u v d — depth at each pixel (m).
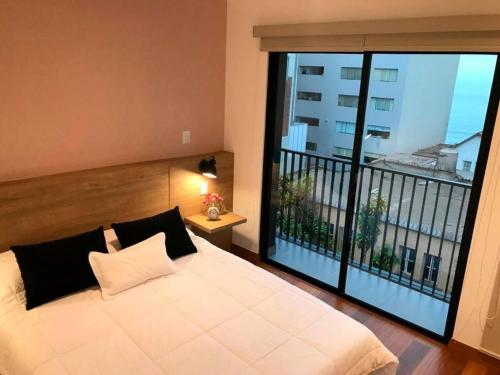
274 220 3.92
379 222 3.55
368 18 2.71
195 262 2.76
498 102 2.29
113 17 2.86
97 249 2.51
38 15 2.51
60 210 2.74
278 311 2.20
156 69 3.20
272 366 1.78
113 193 3.00
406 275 3.56
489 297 2.52
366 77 2.81
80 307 2.18
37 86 2.60
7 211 2.49
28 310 2.13
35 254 2.28
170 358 1.80
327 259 3.90
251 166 3.73
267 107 3.50
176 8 3.21
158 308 2.19
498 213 2.39
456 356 2.66
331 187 3.69
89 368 1.73
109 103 2.98
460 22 2.28
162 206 3.35
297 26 3.03
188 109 3.52
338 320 2.14
